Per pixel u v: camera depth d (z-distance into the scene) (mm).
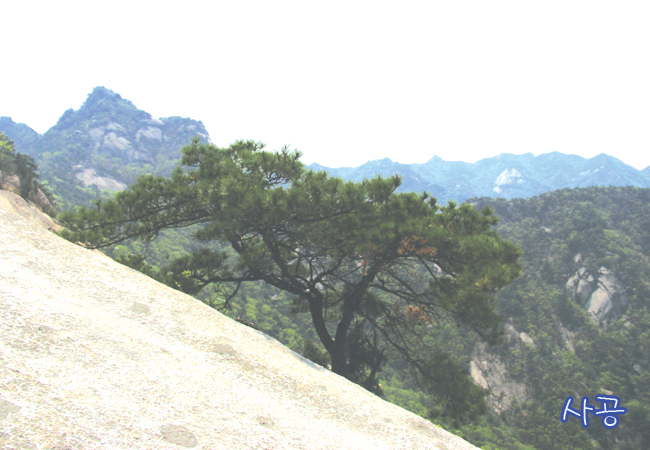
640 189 161500
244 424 3318
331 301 14539
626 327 108812
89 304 4352
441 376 10859
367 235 9789
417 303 11688
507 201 175875
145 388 3273
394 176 10156
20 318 3492
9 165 29438
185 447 2701
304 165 10719
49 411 2537
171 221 10945
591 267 125688
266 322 85625
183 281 11867
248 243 12961
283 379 4570
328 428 3863
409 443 4211
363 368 14688
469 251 9812
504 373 102000
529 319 116625
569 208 159250
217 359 4359
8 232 5176
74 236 9906
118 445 2471
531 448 82375
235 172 9648
